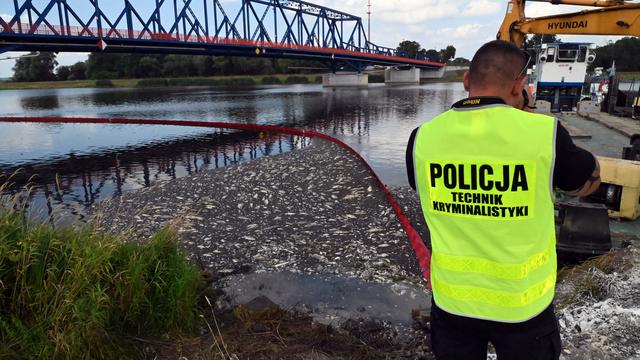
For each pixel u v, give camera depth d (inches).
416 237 281.4
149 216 369.1
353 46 4249.5
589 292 174.1
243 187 438.9
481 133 73.3
